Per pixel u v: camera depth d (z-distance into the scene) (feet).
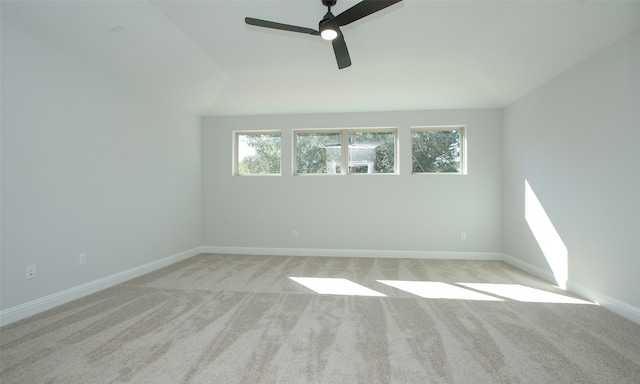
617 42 7.93
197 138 16.19
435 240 15.12
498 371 5.43
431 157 15.57
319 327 7.22
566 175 9.98
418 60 11.88
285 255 15.88
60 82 8.75
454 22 9.34
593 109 8.78
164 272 12.35
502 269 12.81
